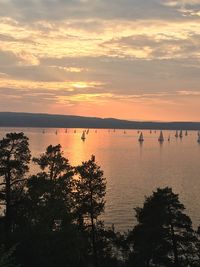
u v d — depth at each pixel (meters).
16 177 33.50
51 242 31.59
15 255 30.25
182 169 183.88
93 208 38.66
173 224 35.75
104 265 40.53
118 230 68.31
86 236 38.47
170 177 153.25
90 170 38.38
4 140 32.34
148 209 36.47
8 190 32.62
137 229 37.56
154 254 35.78
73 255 32.47
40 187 33.56
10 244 30.73
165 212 35.41
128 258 41.91
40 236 31.36
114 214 82.00
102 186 38.72
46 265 30.86
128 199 101.19
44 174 37.00
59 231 32.56
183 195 111.06
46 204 33.97
